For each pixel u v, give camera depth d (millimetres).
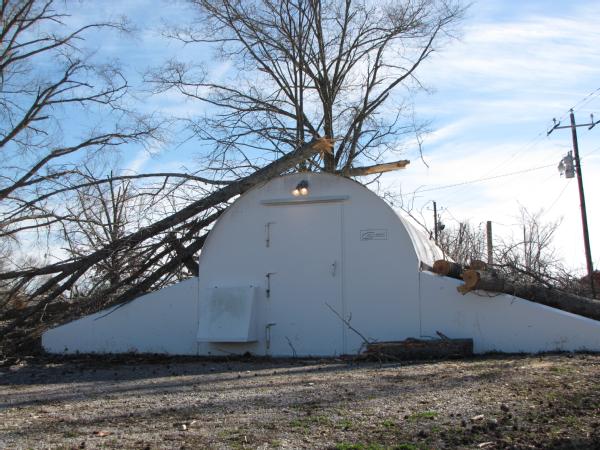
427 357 12469
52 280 16297
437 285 13383
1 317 16266
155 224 16234
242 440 5961
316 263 14086
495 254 17438
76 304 16203
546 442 5746
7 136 20562
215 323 14094
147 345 14883
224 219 14703
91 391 9680
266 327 14172
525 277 14906
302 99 22828
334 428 6371
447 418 6707
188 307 14758
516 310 12922
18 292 16641
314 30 22781
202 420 6910
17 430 6633
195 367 12602
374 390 8531
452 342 12508
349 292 13836
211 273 14664
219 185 17203
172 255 16312
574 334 12578
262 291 14312
